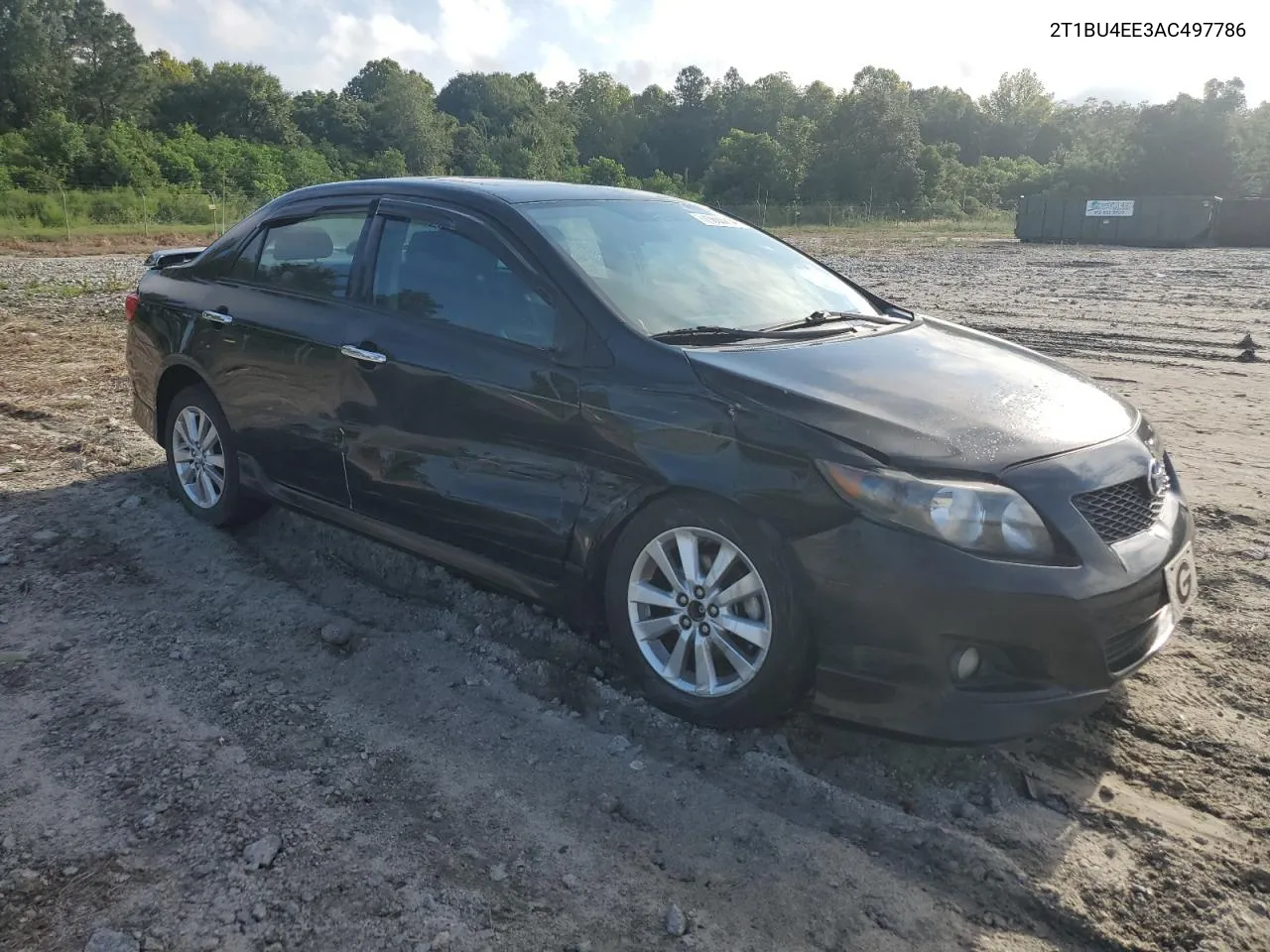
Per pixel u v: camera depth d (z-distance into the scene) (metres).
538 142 93.56
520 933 2.48
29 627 3.98
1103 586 2.94
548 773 3.13
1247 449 6.77
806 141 72.12
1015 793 3.09
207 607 4.18
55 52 77.81
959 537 2.87
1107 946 2.51
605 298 3.59
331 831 2.82
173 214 42.03
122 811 2.88
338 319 4.22
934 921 2.57
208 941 2.42
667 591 3.39
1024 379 3.66
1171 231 34.06
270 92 84.81
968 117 116.00
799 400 3.14
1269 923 2.57
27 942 2.41
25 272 19.73
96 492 5.45
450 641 3.93
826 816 2.96
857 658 2.99
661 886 2.67
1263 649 3.95
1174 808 3.02
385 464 4.03
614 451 3.36
